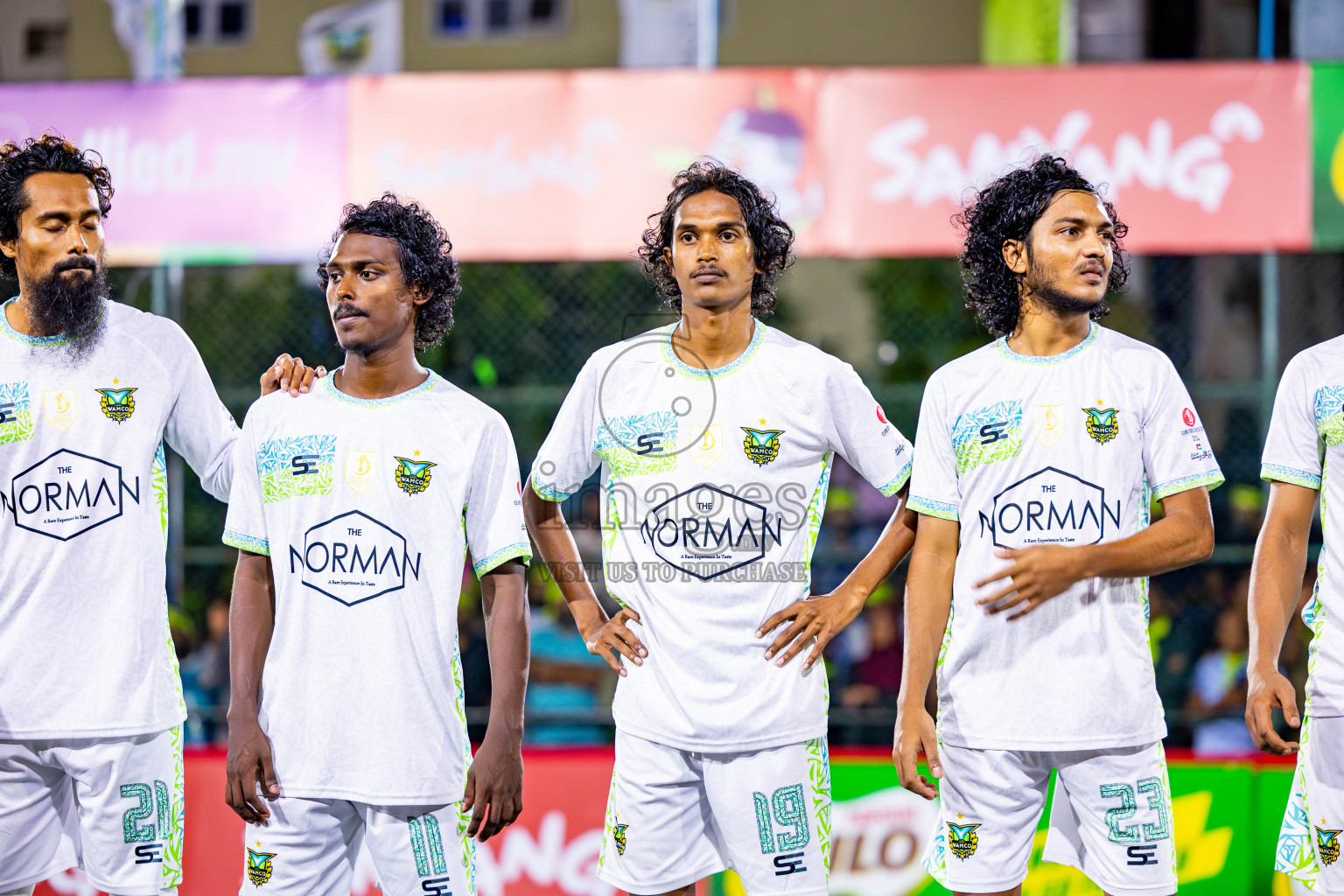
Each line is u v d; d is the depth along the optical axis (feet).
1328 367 21.29
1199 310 48.75
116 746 20.76
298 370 21.06
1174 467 20.51
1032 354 21.30
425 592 19.94
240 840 30.71
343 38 49.93
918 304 55.06
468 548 21.47
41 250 20.90
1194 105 33.53
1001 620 20.57
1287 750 20.06
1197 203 33.55
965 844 20.93
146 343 21.89
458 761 20.15
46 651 20.67
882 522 42.80
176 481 36.58
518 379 45.39
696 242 20.56
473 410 20.57
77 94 34.55
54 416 21.01
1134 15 46.62
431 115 34.58
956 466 21.24
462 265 45.52
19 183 21.06
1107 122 33.68
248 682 19.89
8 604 20.68
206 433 22.29
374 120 34.63
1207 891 30.25
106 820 20.88
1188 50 46.39
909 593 21.21
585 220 34.55
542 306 45.70
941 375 21.56
